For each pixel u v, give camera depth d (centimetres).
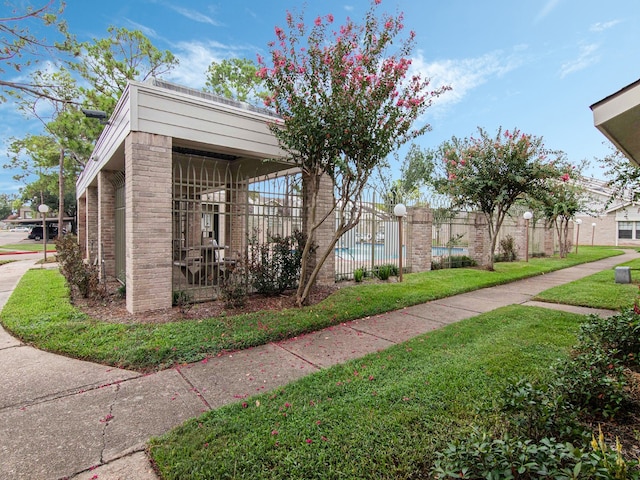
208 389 325
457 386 305
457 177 1102
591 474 149
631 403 266
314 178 612
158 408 291
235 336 447
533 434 215
